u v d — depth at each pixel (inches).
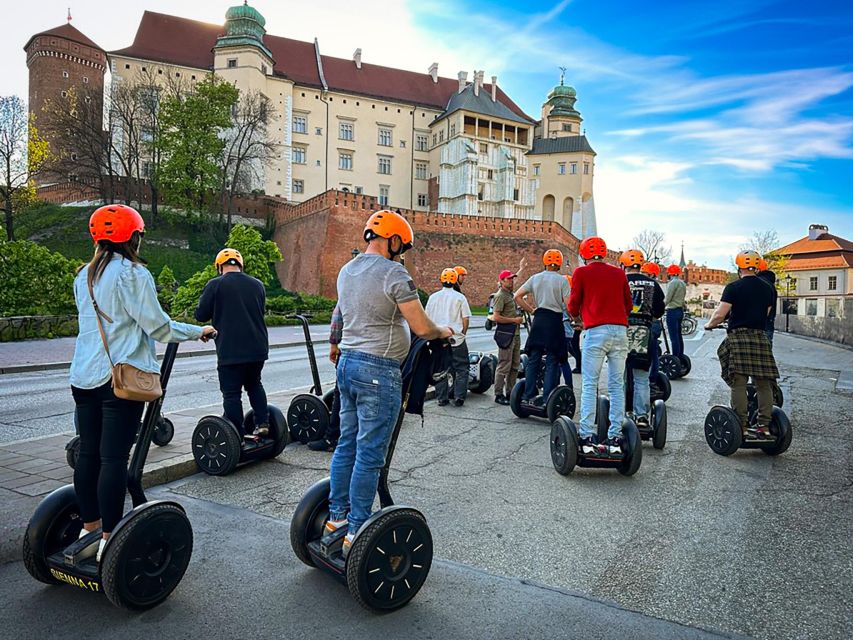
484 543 150.9
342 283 122.6
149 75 2266.2
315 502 131.0
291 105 2672.2
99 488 114.5
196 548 146.7
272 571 134.6
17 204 1955.0
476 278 2103.8
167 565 117.7
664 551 146.4
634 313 242.8
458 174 2815.0
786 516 170.2
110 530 115.3
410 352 123.1
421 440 260.5
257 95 2374.5
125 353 113.0
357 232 1881.2
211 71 2501.2
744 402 233.6
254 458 218.4
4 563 138.0
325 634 109.2
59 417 318.3
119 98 2113.7
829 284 2817.4
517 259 2171.5
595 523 164.7
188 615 115.6
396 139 2955.2
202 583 128.6
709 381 444.8
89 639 106.8
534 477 207.2
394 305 116.6
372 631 110.3
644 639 107.9
